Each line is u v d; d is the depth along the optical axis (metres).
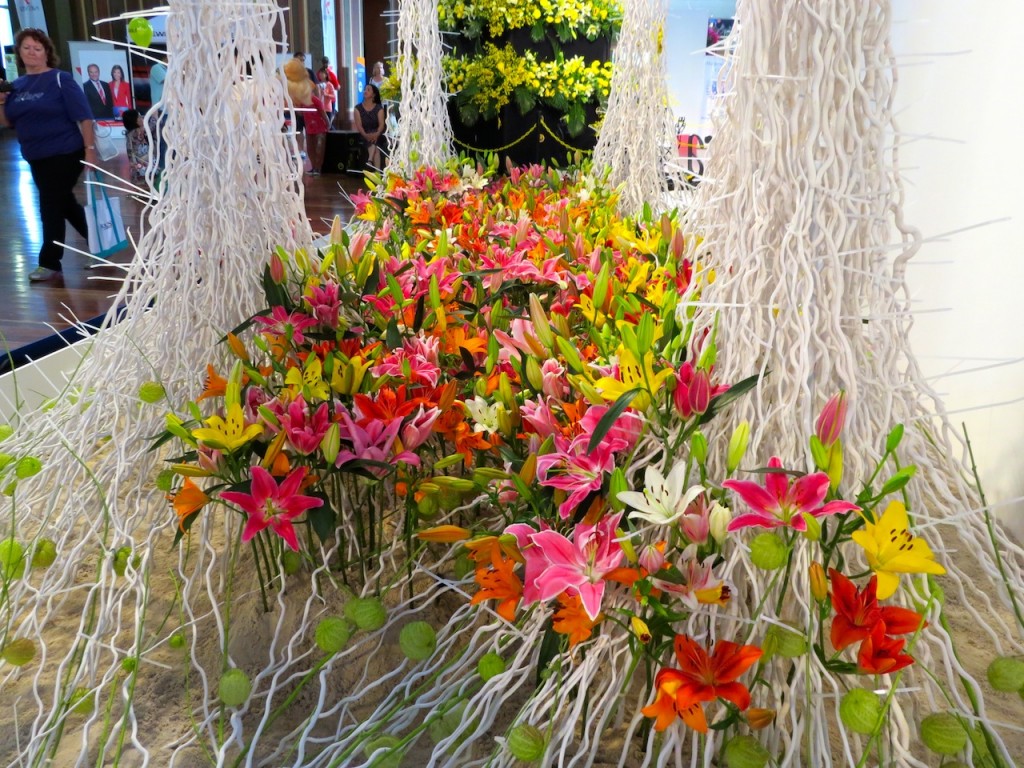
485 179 3.10
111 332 1.64
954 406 2.21
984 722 0.91
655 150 2.73
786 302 1.02
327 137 8.12
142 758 1.15
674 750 1.04
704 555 0.94
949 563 1.05
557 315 1.34
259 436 1.31
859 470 1.00
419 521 1.52
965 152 2.15
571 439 1.12
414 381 1.33
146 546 1.39
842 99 0.99
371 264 1.64
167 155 1.51
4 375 2.28
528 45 4.27
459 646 1.30
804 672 0.98
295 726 1.21
